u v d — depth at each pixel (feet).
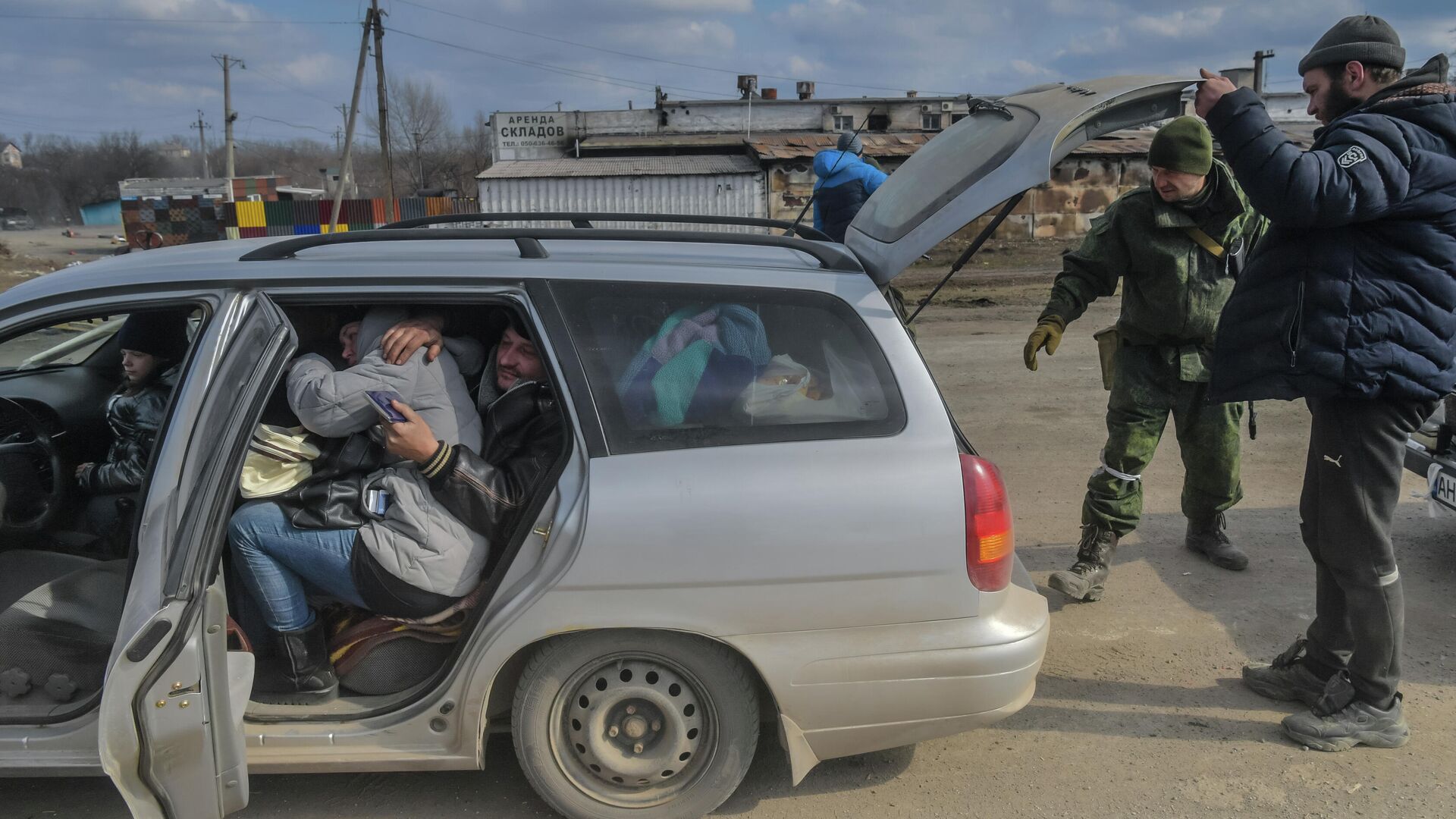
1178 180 12.17
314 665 9.22
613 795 9.03
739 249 10.13
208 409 8.13
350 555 8.97
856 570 8.41
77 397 12.40
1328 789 9.72
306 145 362.12
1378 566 9.87
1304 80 10.06
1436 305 9.17
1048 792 9.77
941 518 8.45
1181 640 12.84
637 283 8.84
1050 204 81.76
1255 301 9.78
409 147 178.40
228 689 7.86
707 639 8.64
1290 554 15.49
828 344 8.77
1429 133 8.98
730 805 9.57
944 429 8.63
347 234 9.55
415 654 9.30
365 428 9.20
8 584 9.91
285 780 10.00
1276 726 10.84
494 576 8.63
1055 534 16.71
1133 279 13.35
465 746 8.76
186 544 7.66
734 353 8.70
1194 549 15.52
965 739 10.71
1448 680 11.64
